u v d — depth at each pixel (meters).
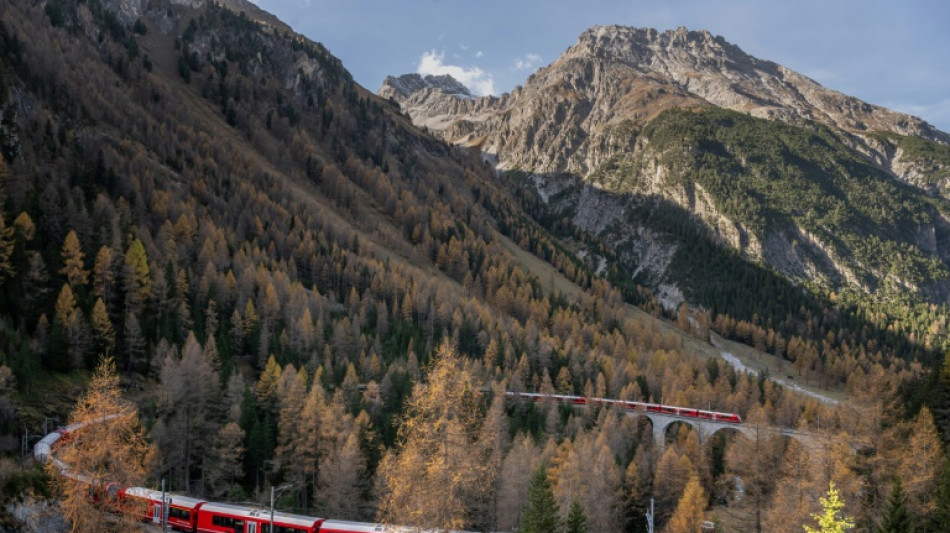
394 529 39.84
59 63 183.38
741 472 91.31
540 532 55.03
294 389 84.56
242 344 120.50
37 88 163.38
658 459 100.31
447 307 164.25
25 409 76.00
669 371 153.88
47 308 97.56
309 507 80.19
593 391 141.00
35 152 142.50
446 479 38.16
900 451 66.62
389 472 40.66
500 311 193.62
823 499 37.59
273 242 173.25
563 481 73.94
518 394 120.38
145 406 87.44
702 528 70.44
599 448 91.06
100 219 125.12
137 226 143.25
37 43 181.38
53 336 87.75
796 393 184.25
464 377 40.94
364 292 170.88
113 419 42.94
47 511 51.75
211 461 81.19
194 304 119.12
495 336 158.25
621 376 146.12
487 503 70.69
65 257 103.12
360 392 104.38
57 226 114.12
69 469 41.38
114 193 151.00
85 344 92.19
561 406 123.81
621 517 85.75
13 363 79.19
